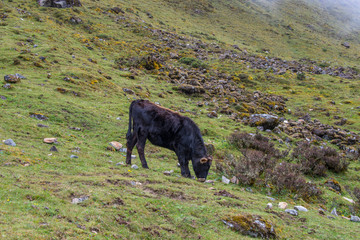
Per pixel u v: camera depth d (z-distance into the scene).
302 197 9.05
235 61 40.41
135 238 4.46
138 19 48.41
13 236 3.45
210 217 5.56
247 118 19.67
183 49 40.16
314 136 18.70
